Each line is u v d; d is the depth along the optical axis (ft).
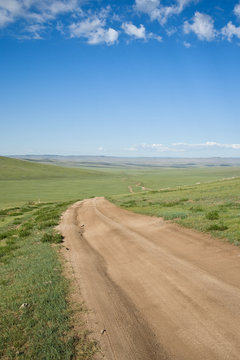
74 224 65.10
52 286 24.43
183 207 72.28
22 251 39.55
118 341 15.74
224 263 26.27
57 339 16.16
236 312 17.34
